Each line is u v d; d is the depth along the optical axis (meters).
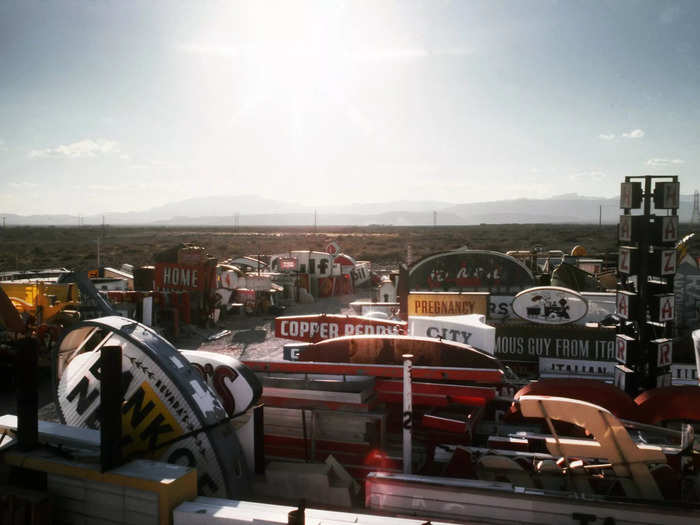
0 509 6.29
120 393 6.28
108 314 19.22
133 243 121.00
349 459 8.84
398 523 5.45
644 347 11.64
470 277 24.22
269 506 5.84
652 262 11.52
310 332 14.95
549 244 101.06
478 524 6.22
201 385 7.53
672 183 11.34
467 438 8.54
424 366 9.42
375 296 33.88
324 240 130.50
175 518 5.77
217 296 29.16
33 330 17.98
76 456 6.56
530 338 16.22
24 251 93.31
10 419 7.94
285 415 9.20
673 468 7.35
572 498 5.93
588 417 6.71
